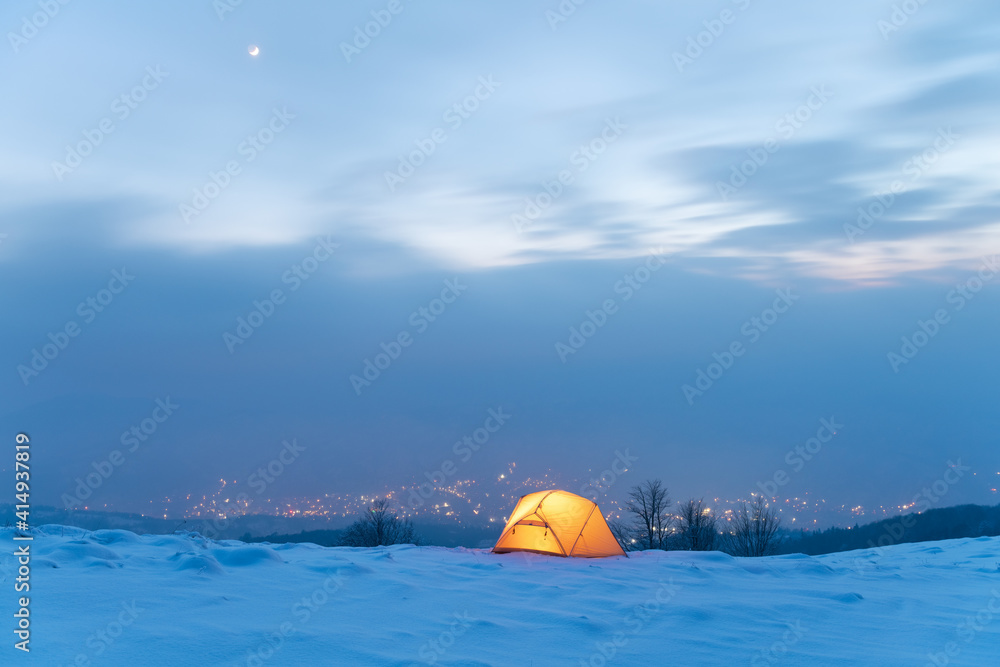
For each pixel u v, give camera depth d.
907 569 12.95
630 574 11.41
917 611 8.95
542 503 15.57
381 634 6.66
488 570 11.34
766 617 8.17
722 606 8.55
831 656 6.65
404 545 15.45
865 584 11.23
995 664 6.59
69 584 7.48
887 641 7.34
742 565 12.74
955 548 17.70
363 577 9.44
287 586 8.58
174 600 7.23
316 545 13.95
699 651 6.67
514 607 8.20
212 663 5.50
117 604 6.88
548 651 6.48
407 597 8.42
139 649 5.58
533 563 12.83
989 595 10.35
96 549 9.33
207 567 8.91
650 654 6.52
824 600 9.46
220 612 6.99
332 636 6.39
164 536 12.37
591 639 6.94
